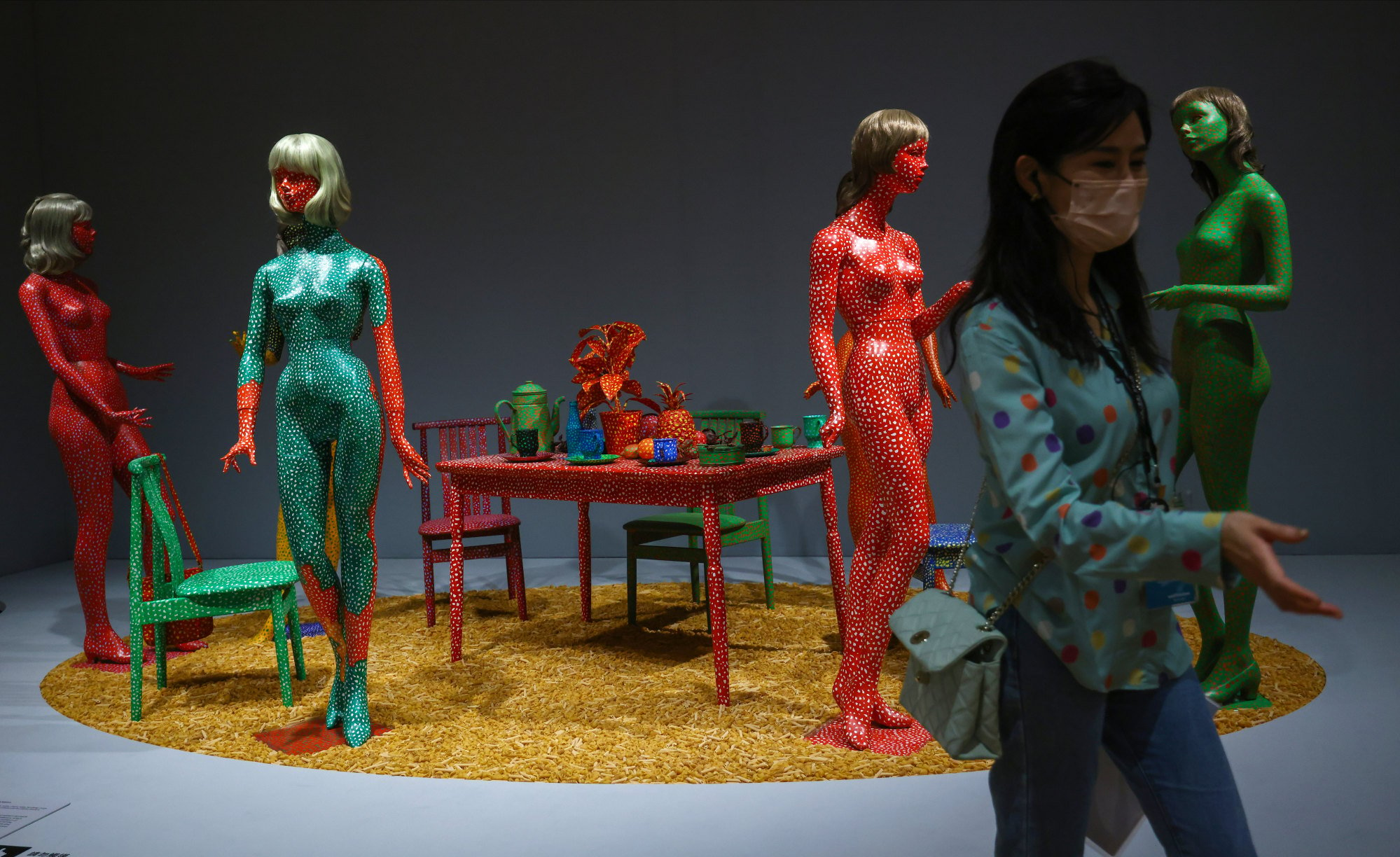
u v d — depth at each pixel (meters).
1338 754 2.84
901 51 5.86
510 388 6.30
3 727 3.46
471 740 3.16
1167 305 3.15
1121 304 1.40
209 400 6.59
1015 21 5.74
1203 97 3.22
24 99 6.52
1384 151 5.45
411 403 6.38
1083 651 1.27
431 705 3.52
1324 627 4.21
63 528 6.86
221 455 6.59
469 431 6.28
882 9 5.86
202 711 3.56
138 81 6.52
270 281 3.22
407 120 6.29
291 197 3.16
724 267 6.07
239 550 6.62
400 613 5.02
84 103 6.58
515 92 6.20
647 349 6.16
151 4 6.48
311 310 3.18
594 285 6.19
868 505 3.61
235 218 6.50
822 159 5.96
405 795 2.77
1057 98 1.27
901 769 2.82
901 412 2.99
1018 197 1.33
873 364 2.99
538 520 6.45
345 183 3.22
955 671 1.33
